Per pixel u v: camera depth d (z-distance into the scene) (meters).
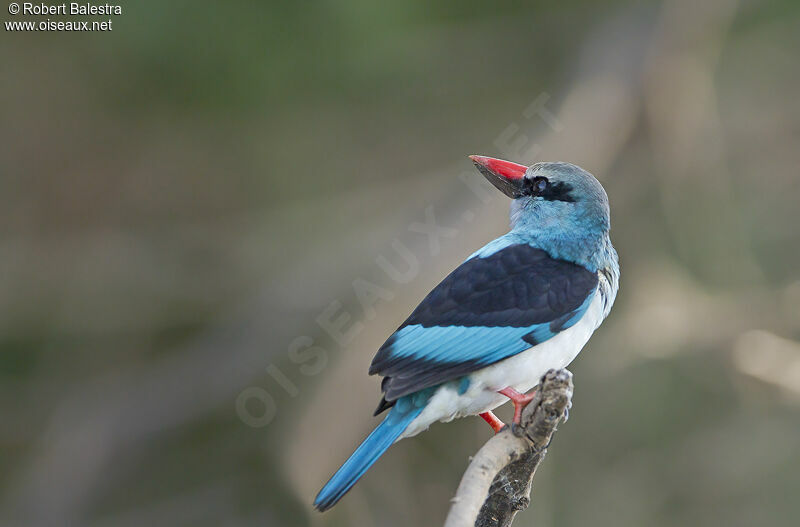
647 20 14.09
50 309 13.85
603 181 14.00
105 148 13.43
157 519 13.07
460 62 14.05
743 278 14.14
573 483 13.33
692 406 13.88
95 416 13.62
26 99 12.91
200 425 13.32
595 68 13.93
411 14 12.80
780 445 13.73
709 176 14.11
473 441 12.64
